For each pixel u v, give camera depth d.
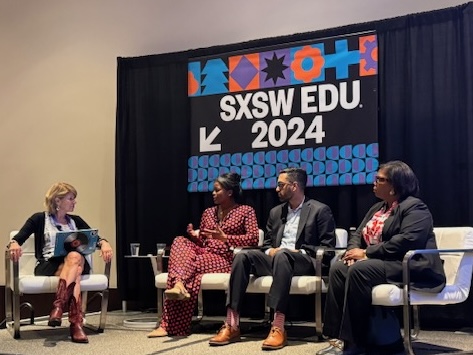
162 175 4.76
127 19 5.17
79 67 5.33
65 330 3.82
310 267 3.35
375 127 4.04
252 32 4.68
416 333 3.42
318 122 4.24
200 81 4.66
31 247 3.91
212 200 4.58
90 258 3.88
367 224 3.15
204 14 4.87
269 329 3.77
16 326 3.51
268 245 3.71
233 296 3.30
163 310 3.76
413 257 2.86
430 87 3.90
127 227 4.86
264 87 4.44
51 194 3.85
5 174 5.54
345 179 4.12
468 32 3.77
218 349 3.11
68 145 5.32
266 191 4.41
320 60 4.25
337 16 4.37
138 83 4.88
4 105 5.57
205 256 3.62
